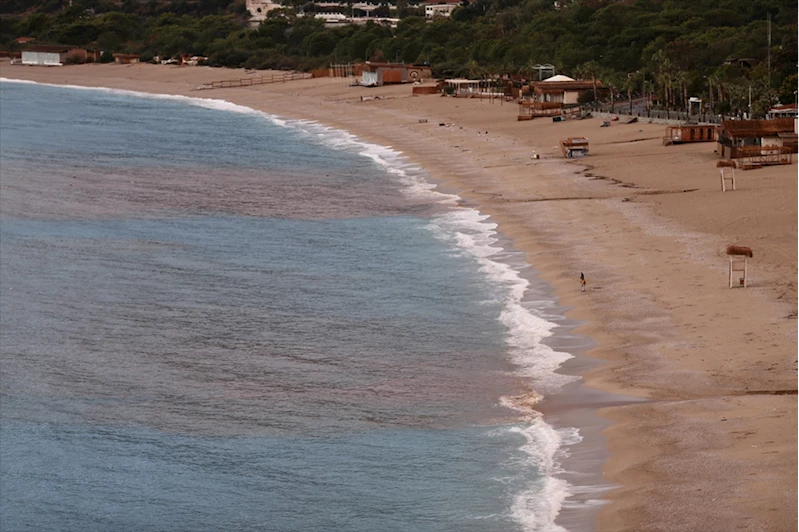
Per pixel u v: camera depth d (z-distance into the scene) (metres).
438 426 51.34
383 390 56.28
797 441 44.53
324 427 52.25
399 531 42.12
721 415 48.12
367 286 76.19
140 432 52.69
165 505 45.75
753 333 58.91
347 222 98.75
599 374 55.47
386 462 47.94
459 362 59.50
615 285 70.62
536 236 86.56
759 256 74.69
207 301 74.06
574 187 106.81
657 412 49.41
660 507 40.34
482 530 41.19
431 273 78.31
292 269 82.12
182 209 108.06
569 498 42.66
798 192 94.88
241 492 46.41
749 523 38.34
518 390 54.78
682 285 69.00
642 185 105.56
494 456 47.47
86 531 44.12
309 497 45.47
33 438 52.22
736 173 107.19
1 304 73.69
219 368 61.03
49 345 65.31
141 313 71.62
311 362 61.28
